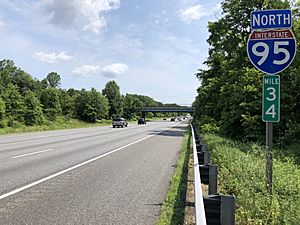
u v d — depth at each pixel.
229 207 3.37
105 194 7.04
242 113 17.47
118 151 16.00
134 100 139.12
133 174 9.56
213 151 9.79
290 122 14.85
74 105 95.56
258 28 5.15
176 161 12.57
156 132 37.12
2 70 104.62
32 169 10.09
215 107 30.22
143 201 6.50
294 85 16.03
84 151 15.67
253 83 17.00
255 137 16.08
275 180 5.80
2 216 5.40
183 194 7.04
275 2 19.64
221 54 33.25
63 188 7.55
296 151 11.96
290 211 4.06
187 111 124.69
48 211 5.72
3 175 9.01
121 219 5.35
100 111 96.94
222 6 26.83
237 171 6.41
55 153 14.59
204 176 5.83
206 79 37.50
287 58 4.98
